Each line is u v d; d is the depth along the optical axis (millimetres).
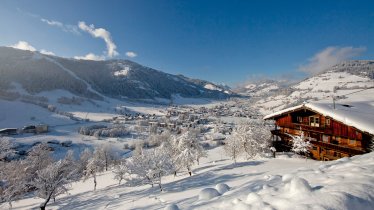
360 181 5410
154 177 27375
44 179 31562
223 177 24078
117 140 140875
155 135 126375
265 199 5277
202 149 40906
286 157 32188
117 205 20203
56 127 168375
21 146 107625
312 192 4980
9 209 36656
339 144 28250
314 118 31609
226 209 5559
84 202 30828
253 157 39656
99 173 67750
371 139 24047
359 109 29094
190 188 21219
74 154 106812
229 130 165000
